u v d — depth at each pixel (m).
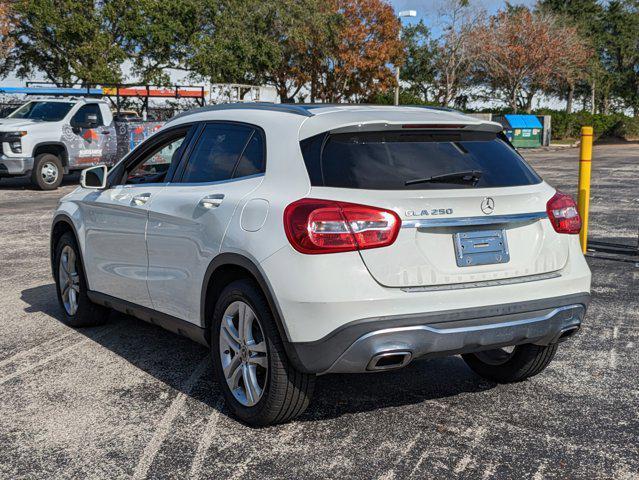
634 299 6.68
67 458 3.56
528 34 48.06
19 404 4.27
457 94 56.09
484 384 4.58
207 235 4.07
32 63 32.84
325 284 3.39
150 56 29.95
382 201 3.49
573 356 5.12
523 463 3.49
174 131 4.95
